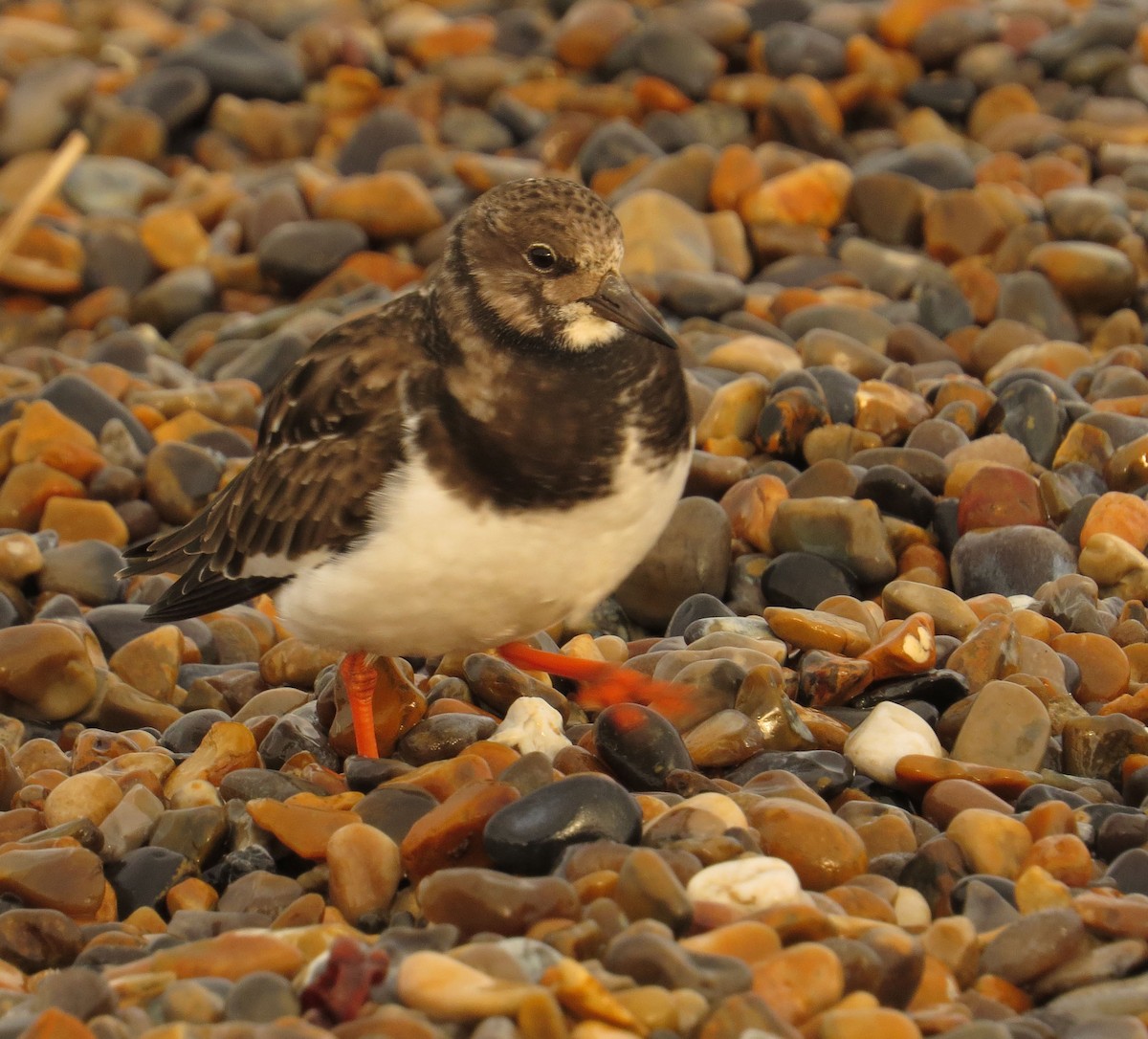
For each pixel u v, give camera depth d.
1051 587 11.71
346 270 20.52
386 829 8.96
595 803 8.21
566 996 6.71
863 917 7.93
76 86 24.86
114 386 17.55
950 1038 6.78
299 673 12.00
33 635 11.70
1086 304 17.83
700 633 11.43
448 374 9.17
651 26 24.25
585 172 22.12
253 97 26.02
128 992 7.36
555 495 8.92
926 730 9.73
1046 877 8.02
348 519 9.34
